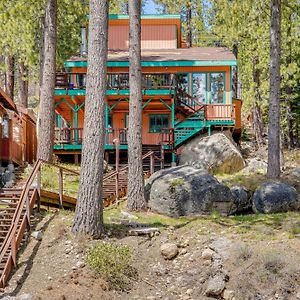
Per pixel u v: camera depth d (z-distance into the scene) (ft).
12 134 60.75
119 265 31.27
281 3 60.70
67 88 74.95
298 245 32.63
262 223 38.37
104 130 37.47
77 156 73.67
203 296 29.63
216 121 76.74
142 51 93.40
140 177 46.39
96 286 29.71
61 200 44.57
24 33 71.82
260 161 64.75
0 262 31.42
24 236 36.11
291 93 82.89
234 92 102.83
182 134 75.25
